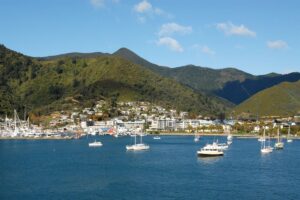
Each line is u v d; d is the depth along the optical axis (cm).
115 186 14750
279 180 16000
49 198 12875
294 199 12675
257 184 15112
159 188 14362
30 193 13550
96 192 13700
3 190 14025
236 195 13212
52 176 17075
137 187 14538
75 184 15138
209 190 13988
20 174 17638
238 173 17925
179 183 15338
